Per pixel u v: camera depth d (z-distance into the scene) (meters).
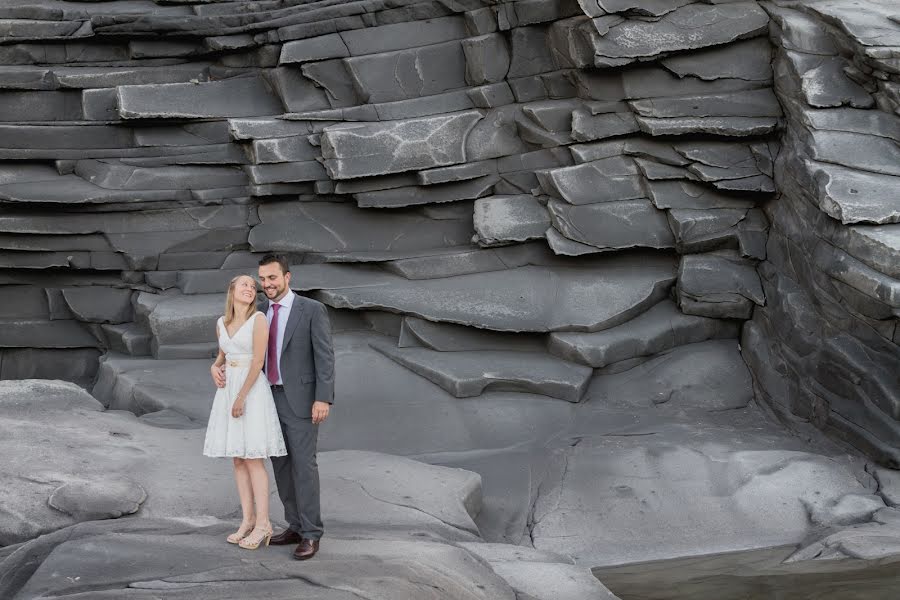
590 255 9.27
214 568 4.83
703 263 9.00
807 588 5.42
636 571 6.08
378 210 9.81
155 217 9.88
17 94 10.12
